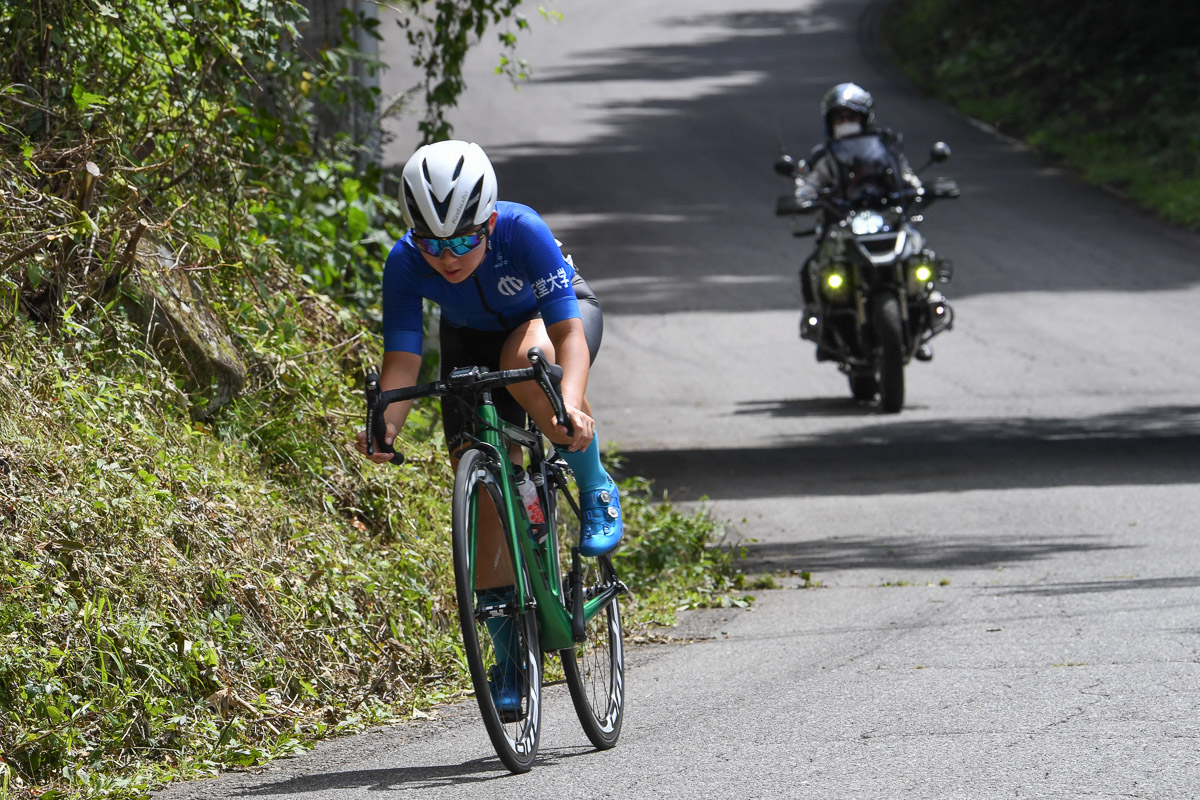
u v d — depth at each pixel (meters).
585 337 11.25
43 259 14.88
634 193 63.84
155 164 17.09
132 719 11.51
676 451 29.41
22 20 16.20
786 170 32.34
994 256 52.72
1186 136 69.38
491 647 10.78
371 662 13.89
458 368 11.03
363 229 22.08
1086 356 39.25
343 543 15.30
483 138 75.81
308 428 16.89
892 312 32.25
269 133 20.33
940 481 25.61
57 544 12.27
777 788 9.96
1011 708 11.71
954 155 71.44
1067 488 24.45
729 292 48.00
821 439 30.28
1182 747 10.37
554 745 11.77
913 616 16.08
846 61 95.00
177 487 14.14
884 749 10.77
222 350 16.64
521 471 11.10
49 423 13.59
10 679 11.12
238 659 12.80
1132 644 13.81
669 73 92.62
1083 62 81.88
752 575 19.17
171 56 17.84
